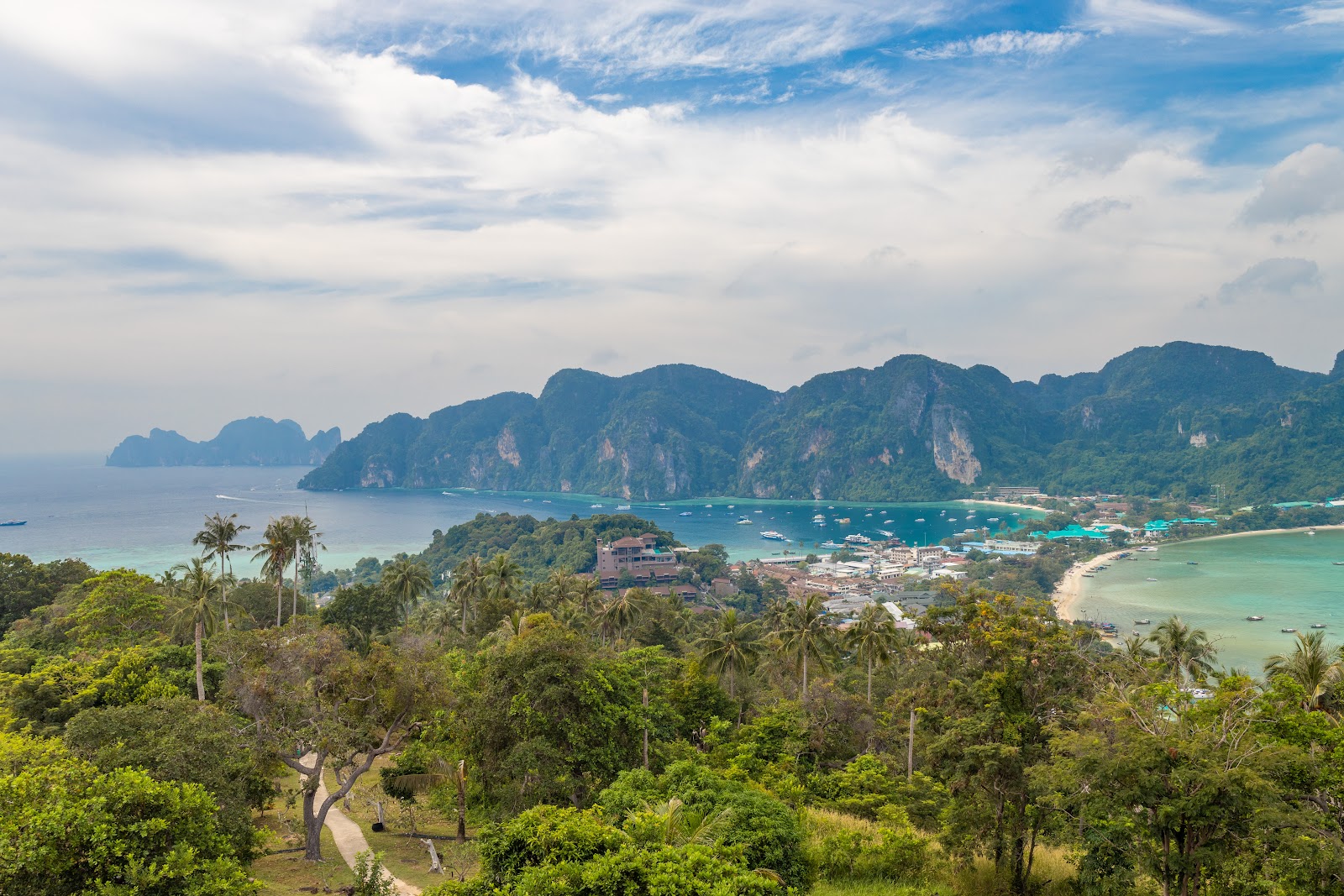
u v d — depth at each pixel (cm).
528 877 2480
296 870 3506
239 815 3128
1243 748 2475
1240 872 2552
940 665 3712
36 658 6109
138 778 2578
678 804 3067
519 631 5716
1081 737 2752
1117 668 3553
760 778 4641
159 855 2483
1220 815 2370
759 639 8369
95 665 5097
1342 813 2441
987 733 3247
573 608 8469
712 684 5950
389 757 5175
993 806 3228
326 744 3634
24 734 4172
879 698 7531
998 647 3238
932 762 3466
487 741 4119
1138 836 2669
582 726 4041
